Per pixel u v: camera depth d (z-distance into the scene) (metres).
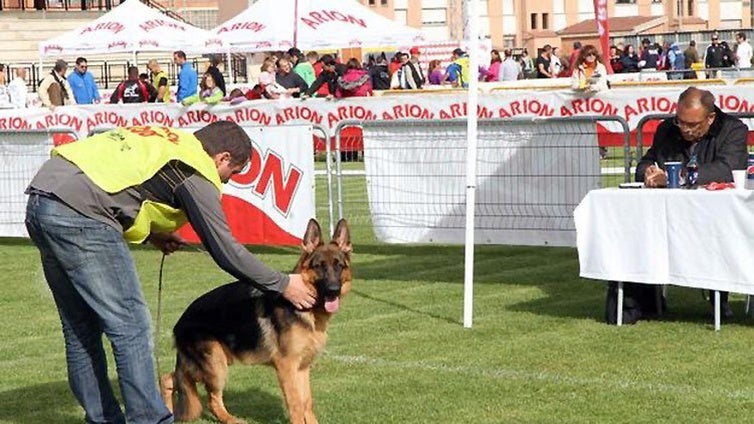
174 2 61.53
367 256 14.09
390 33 26.52
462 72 35.94
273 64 27.22
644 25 66.06
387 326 9.96
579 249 9.59
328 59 25.17
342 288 6.80
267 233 13.85
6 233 15.58
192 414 7.09
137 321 6.27
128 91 30.98
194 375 6.98
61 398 8.05
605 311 10.02
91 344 6.60
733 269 8.88
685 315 9.99
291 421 6.75
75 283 6.20
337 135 14.07
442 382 8.08
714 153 9.81
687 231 9.07
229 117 21.38
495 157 12.60
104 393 6.67
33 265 14.21
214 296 6.98
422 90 23.62
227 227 6.30
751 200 8.74
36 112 21.16
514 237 12.65
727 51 44.16
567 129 12.10
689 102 9.72
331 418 7.29
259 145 13.70
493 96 19.12
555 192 12.30
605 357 8.62
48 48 30.39
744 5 77.00
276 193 13.70
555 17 72.69
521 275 12.38
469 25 9.83
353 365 8.63
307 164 13.43
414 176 13.13
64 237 6.11
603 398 7.55
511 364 8.51
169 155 6.20
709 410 7.21
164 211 6.27
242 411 7.57
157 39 29.66
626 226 9.36
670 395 7.56
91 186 6.12
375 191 13.41
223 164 6.43
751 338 9.08
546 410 7.33
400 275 12.62
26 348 9.58
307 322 6.68
